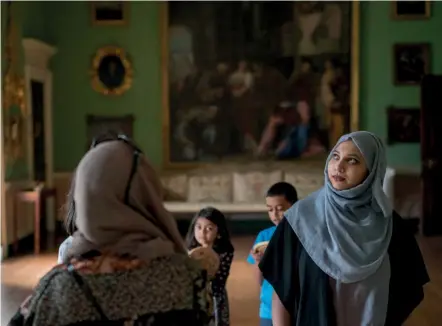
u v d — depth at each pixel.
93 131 10.64
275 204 3.23
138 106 10.66
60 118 10.62
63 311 1.48
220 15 10.61
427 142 9.70
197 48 10.61
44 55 9.95
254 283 6.75
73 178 1.71
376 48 10.59
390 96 10.60
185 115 10.66
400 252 2.18
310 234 2.16
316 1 10.53
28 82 9.41
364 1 10.55
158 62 10.64
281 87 10.60
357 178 2.14
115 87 10.63
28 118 9.34
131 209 1.53
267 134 10.60
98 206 1.49
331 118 10.58
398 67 10.56
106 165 1.52
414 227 10.36
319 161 10.55
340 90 10.56
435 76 9.65
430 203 9.73
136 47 10.63
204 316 1.55
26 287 6.56
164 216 1.58
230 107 10.64
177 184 10.48
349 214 2.15
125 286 1.50
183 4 10.60
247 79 10.61
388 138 10.57
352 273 2.07
